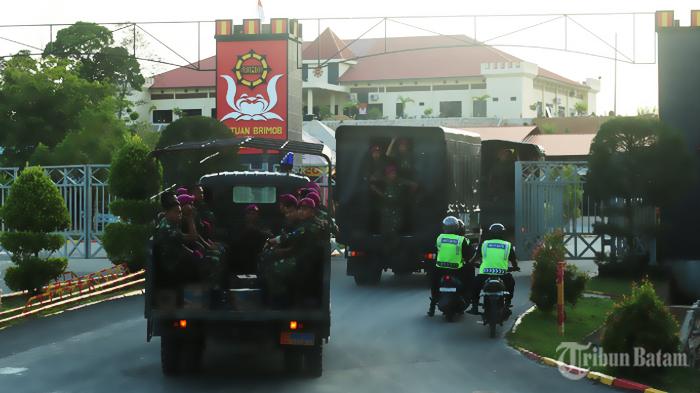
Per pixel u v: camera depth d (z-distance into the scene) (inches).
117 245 1336.1
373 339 852.6
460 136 1401.3
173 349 677.9
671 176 1307.8
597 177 1334.9
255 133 2596.0
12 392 622.8
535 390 640.4
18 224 1142.3
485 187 1688.0
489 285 875.4
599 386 657.0
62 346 810.8
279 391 629.6
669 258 1364.4
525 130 4675.2
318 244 664.4
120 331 897.5
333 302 1114.1
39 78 3567.9
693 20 1448.1
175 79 7593.5
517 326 911.7
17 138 3508.9
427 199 1289.4
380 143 1306.6
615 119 1328.7
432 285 995.3
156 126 4503.0
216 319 658.2
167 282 672.4
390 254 1288.1
